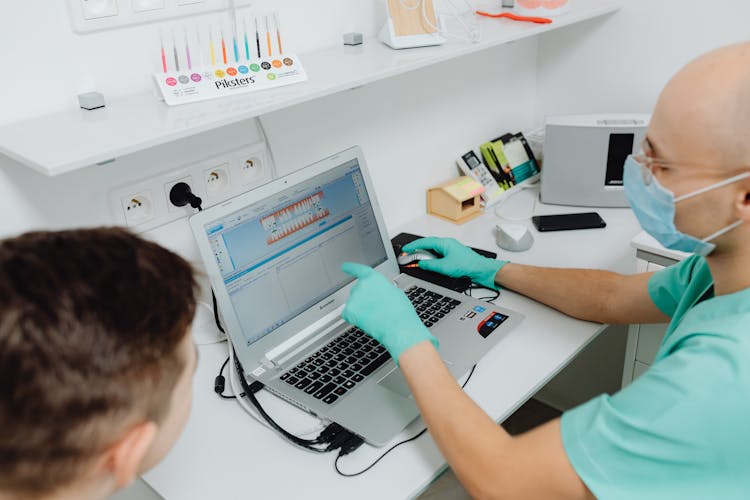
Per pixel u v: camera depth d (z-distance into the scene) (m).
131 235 0.51
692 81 0.75
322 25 1.35
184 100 1.04
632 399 0.76
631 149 1.66
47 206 1.06
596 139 1.66
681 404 0.71
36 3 0.97
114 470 0.49
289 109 1.35
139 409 0.48
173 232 1.23
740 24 1.59
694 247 0.84
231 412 1.07
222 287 1.09
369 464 0.96
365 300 1.09
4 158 0.99
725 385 0.70
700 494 0.73
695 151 0.75
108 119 0.98
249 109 0.99
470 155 1.80
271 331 1.16
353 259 1.31
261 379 1.12
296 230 1.21
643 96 1.82
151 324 0.47
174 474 0.95
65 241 0.47
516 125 2.00
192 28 1.15
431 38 1.34
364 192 1.34
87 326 0.43
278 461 0.97
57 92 1.03
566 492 0.78
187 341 0.54
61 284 0.43
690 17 1.66
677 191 0.80
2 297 0.42
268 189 1.17
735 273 0.83
